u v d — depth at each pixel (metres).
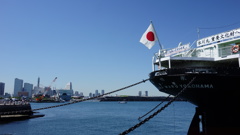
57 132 39.44
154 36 24.23
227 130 19.58
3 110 52.97
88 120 60.44
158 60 23.11
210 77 17.89
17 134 37.09
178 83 19.92
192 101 21.78
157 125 47.44
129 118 66.62
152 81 23.67
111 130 41.72
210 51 22.69
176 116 70.75
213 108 20.11
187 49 23.36
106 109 125.88
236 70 17.38
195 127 21.09
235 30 20.41
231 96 18.52
